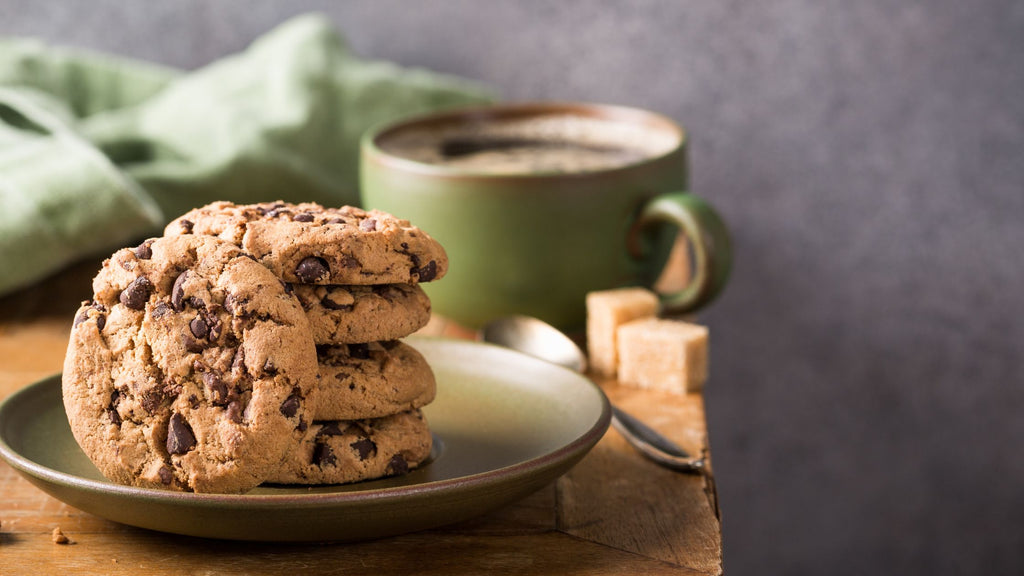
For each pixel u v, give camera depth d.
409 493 0.74
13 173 0.97
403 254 0.78
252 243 0.77
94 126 1.07
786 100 1.15
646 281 0.95
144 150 1.07
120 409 0.76
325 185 1.05
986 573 1.22
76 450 0.80
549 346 0.91
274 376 0.75
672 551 0.77
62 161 0.98
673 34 1.14
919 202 1.16
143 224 0.98
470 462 0.80
